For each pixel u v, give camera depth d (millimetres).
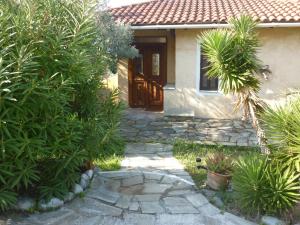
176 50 11789
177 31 11664
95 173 6695
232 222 4945
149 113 12805
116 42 10234
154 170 7043
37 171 4898
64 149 5027
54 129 4789
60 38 4859
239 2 13844
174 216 5090
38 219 4820
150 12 12609
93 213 5094
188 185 6250
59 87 4703
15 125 4500
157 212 5199
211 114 11883
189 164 7418
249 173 5102
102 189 5969
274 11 11445
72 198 5426
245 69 5875
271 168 5121
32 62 4379
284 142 5008
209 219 5020
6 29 4473
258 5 12953
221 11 12094
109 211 5180
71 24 5277
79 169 6172
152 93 13570
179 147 8617
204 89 11922
